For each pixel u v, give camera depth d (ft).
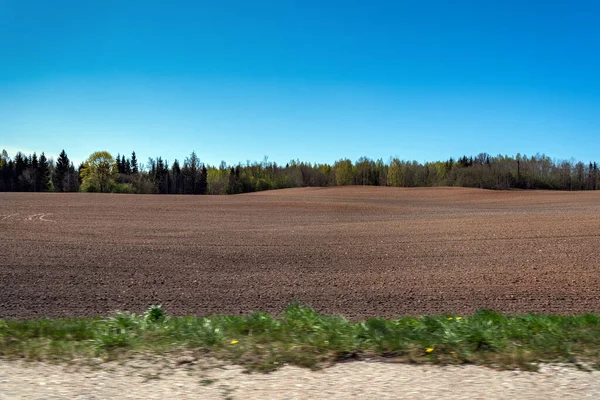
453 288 42.57
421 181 371.35
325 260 58.34
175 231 88.69
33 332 20.48
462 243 69.82
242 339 18.97
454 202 177.27
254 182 363.15
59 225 96.22
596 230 76.69
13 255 60.90
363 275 49.19
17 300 38.47
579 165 367.25
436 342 18.29
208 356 17.22
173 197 186.29
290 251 65.10
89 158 307.17
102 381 15.14
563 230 78.23
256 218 114.21
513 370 15.99
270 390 14.39
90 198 174.09
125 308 35.91
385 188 260.01
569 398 13.87
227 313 34.27
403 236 79.00
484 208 145.28
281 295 40.34
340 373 15.72
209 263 56.49
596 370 15.96
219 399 13.82
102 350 17.78
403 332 19.58
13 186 346.33
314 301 38.19
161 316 23.40
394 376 15.44
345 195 216.74
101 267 53.52
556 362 16.63
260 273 50.60
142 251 65.00
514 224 88.94
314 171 407.85
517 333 19.54
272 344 18.33
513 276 47.09
